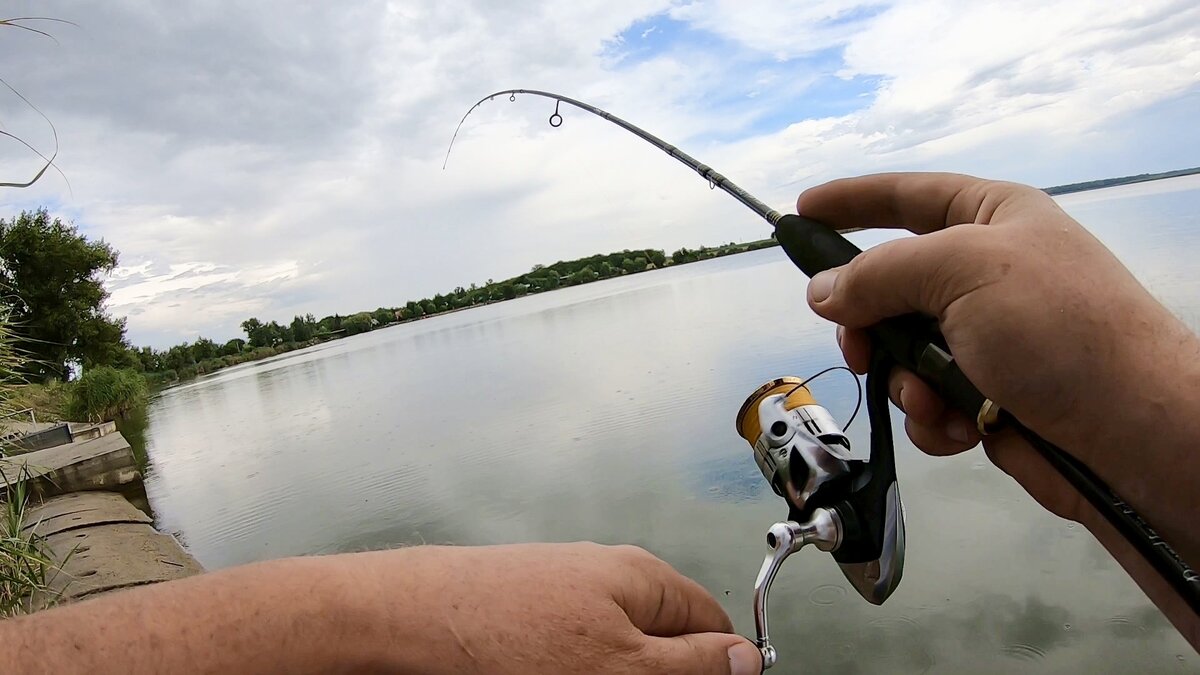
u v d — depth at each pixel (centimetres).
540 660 53
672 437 500
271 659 48
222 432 1072
